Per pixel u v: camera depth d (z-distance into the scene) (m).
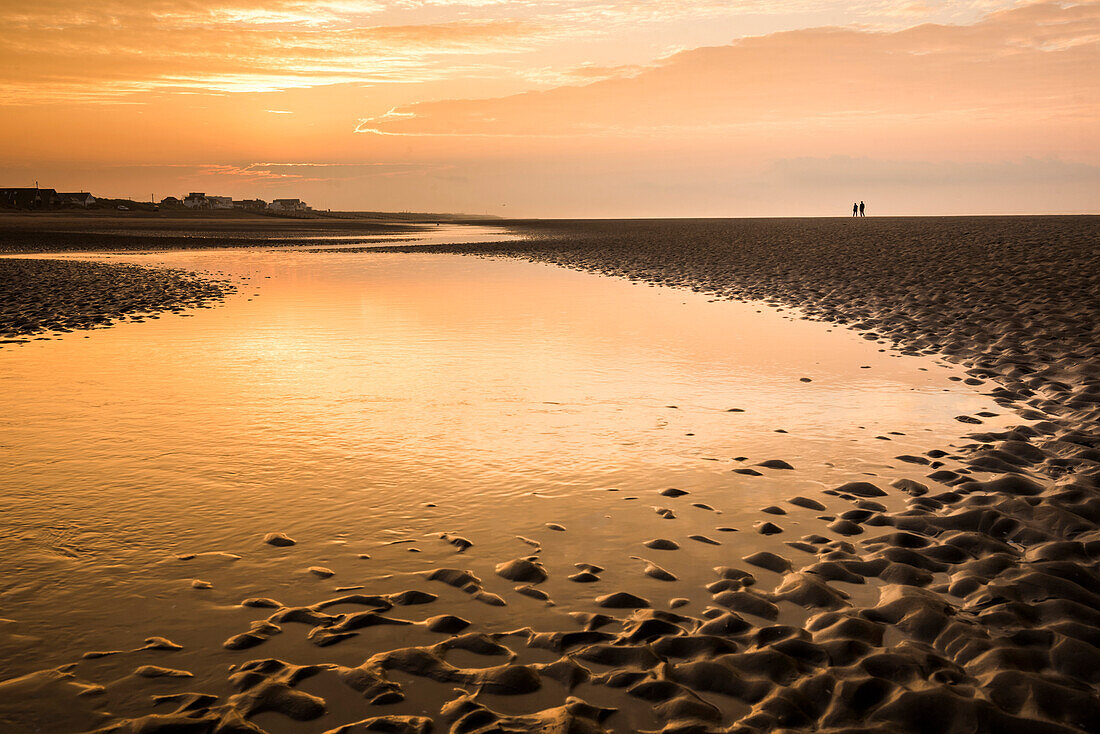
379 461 7.09
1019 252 28.11
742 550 5.21
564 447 7.50
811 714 3.46
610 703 3.57
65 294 20.41
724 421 8.41
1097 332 12.18
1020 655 3.79
